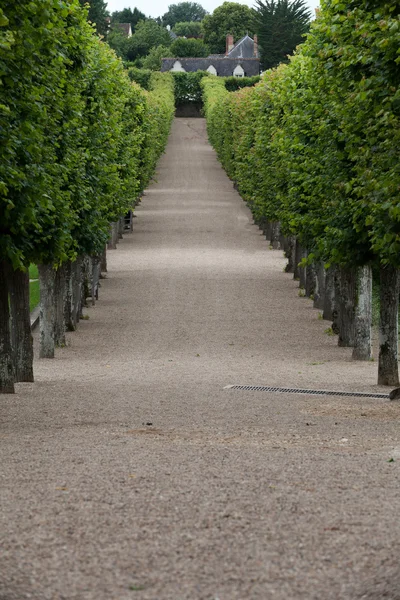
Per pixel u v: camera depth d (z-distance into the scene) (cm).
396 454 1662
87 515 1208
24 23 1944
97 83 4088
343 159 3188
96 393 2861
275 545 1086
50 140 3016
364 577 988
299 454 1661
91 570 1009
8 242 2516
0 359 2880
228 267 7338
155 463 1555
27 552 1062
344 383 3269
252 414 2406
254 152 7125
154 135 11625
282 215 4900
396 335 3241
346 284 4378
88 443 1809
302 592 953
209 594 948
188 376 3372
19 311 3216
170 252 8175
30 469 1508
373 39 2111
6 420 2278
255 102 6300
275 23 19475
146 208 11238
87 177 3981
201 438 1905
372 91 2077
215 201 11900
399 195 2056
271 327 4969
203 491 1336
